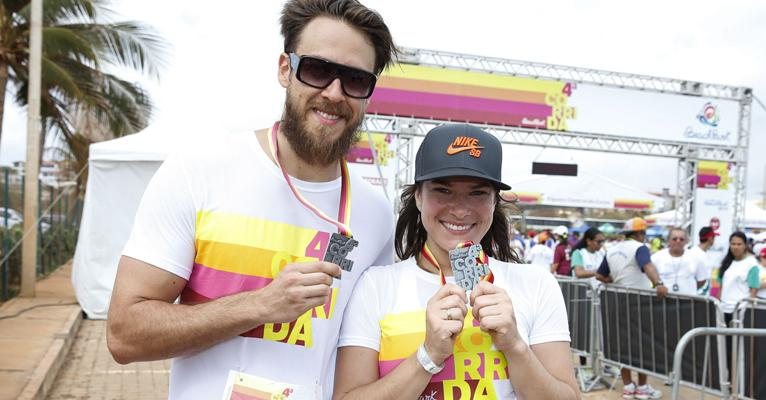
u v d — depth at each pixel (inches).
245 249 65.8
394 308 69.4
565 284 264.1
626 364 224.5
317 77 65.3
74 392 202.7
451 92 514.3
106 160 308.3
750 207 756.0
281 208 68.1
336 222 67.0
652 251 559.8
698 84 572.1
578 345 252.8
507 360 64.7
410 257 76.0
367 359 68.4
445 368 66.6
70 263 599.2
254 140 70.4
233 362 64.7
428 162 69.6
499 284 71.2
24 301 339.6
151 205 65.5
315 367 67.6
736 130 587.8
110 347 63.6
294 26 68.1
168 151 307.3
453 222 69.6
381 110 500.4
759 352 184.1
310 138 66.4
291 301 59.6
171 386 68.3
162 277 64.2
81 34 474.9
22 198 430.6
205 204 66.1
